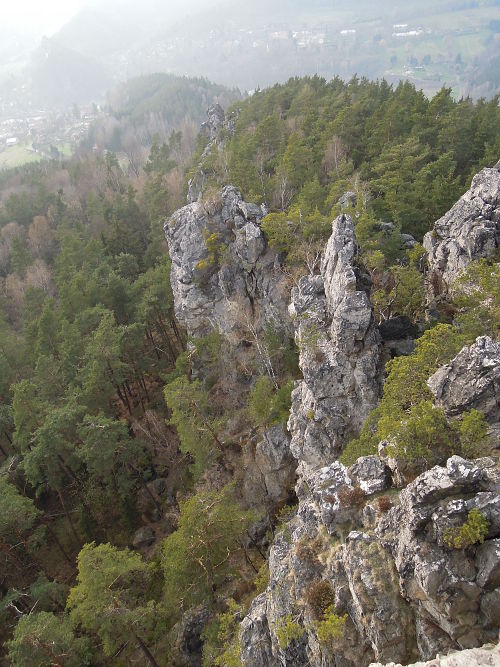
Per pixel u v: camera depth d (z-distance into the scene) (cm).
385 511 2530
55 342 7212
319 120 8788
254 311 6144
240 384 6106
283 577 2980
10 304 10181
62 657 4031
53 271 10838
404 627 2225
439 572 2059
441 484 2159
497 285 3344
